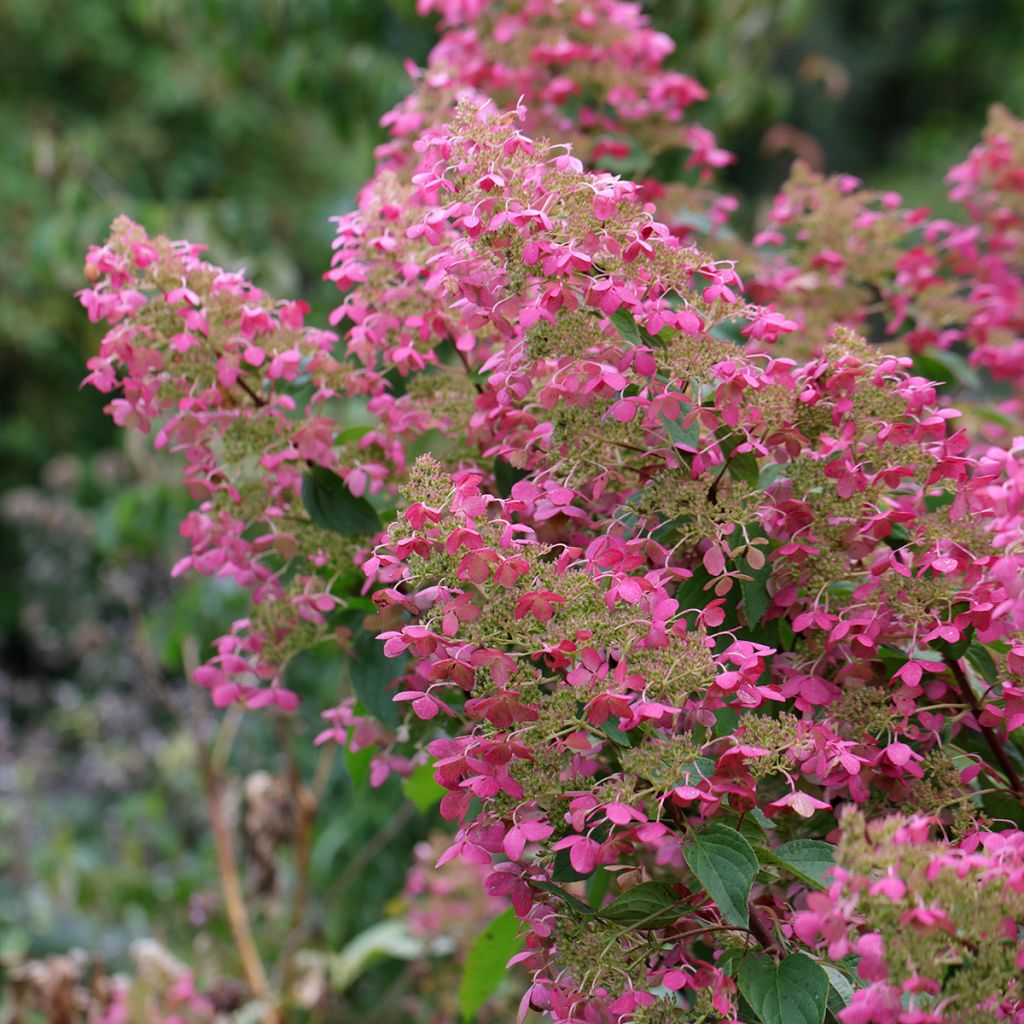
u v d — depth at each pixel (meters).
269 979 3.52
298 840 3.15
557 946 1.94
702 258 1.99
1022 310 2.60
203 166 9.22
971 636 1.99
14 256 8.38
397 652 1.91
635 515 2.02
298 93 3.96
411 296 2.14
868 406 1.98
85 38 9.35
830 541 2.00
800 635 2.05
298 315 2.17
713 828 1.90
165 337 2.13
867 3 13.37
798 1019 1.89
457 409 2.16
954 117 12.47
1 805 5.44
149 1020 3.02
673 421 1.98
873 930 1.82
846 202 2.47
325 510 2.16
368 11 3.89
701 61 3.62
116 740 5.66
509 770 1.90
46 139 3.99
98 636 5.67
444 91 2.41
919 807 1.98
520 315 1.96
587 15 2.53
